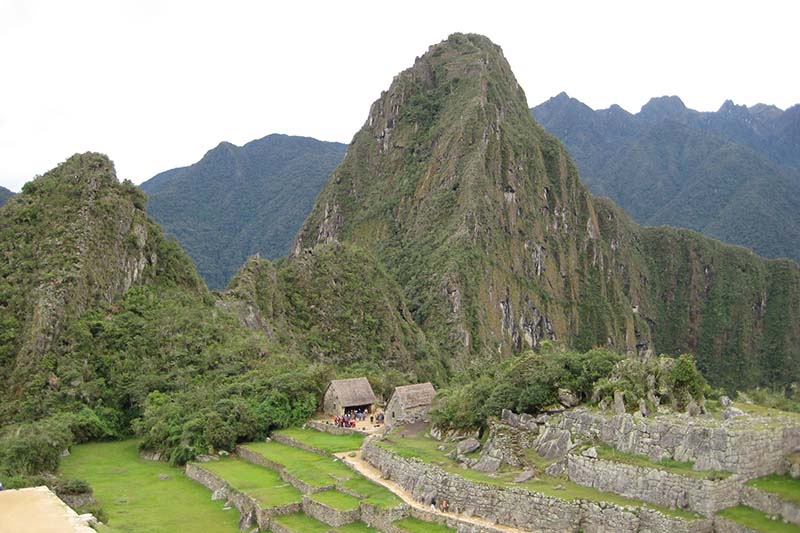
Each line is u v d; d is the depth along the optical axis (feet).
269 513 145.48
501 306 646.74
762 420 122.52
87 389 261.85
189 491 178.50
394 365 419.13
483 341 569.23
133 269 339.77
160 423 222.48
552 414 147.23
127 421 256.93
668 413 129.29
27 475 176.55
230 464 194.59
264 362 293.43
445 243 641.40
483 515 126.31
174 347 295.28
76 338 285.02
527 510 119.75
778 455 115.34
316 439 206.59
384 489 149.28
